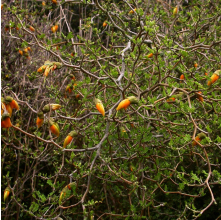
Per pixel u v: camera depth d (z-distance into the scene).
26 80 2.78
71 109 2.50
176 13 2.54
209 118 1.94
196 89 1.56
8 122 1.33
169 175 1.73
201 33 2.63
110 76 1.64
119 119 1.69
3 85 2.59
